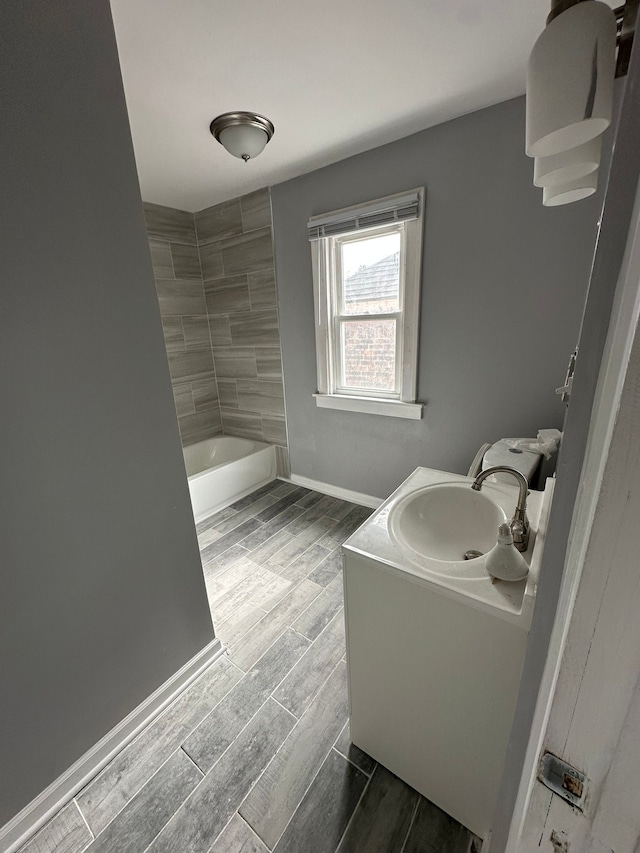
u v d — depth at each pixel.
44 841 1.03
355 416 2.64
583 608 0.29
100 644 1.15
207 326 3.33
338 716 1.32
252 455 3.04
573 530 0.35
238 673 1.49
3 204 0.80
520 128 1.61
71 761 1.12
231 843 1.00
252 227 2.71
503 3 1.10
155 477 1.22
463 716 0.90
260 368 3.10
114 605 1.17
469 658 0.84
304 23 1.14
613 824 0.31
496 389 2.00
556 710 0.33
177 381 3.20
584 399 0.32
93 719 1.16
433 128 1.81
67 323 0.94
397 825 1.03
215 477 2.76
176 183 2.39
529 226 1.70
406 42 1.24
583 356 0.32
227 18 1.11
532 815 0.37
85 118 0.90
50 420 0.94
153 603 1.28
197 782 1.14
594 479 0.30
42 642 1.01
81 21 0.85
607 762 0.30
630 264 0.26
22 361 0.88
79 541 1.05
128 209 1.02
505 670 0.79
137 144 1.84
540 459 1.58
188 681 1.44
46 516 0.97
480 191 1.77
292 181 2.39
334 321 2.57
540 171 0.46
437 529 1.21
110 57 0.92
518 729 0.52
